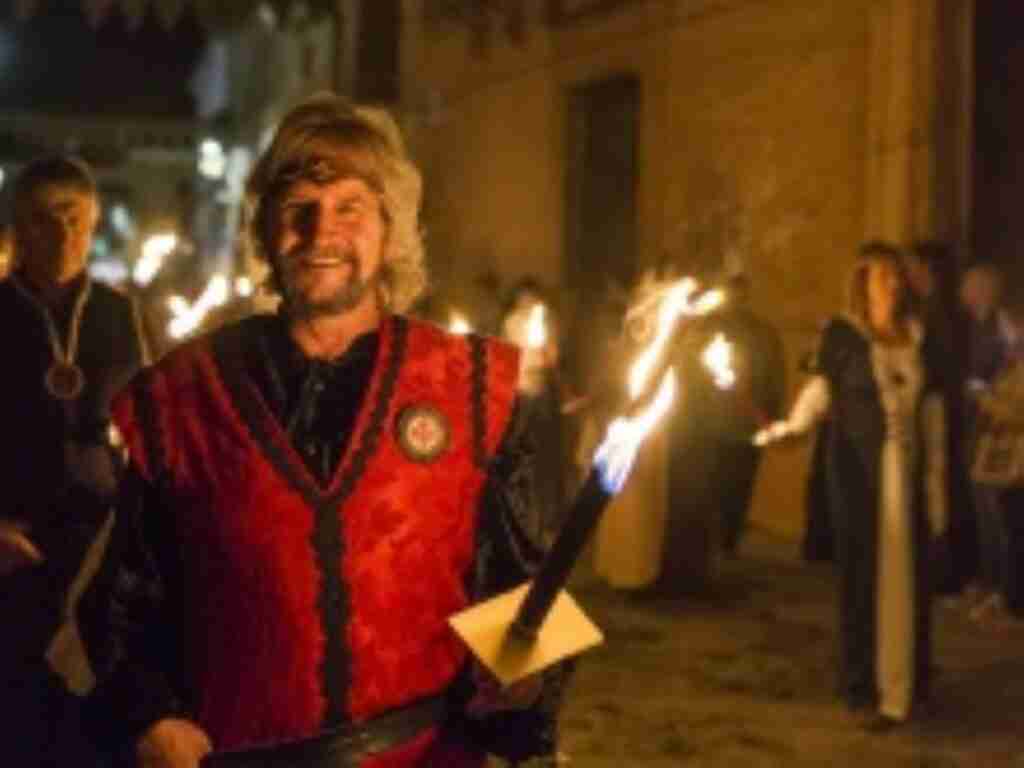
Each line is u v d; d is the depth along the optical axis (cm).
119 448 425
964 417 973
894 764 668
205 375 263
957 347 981
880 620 716
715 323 1035
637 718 726
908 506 711
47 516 418
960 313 992
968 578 982
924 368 723
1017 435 922
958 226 1096
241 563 254
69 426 421
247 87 3738
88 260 434
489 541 269
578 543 232
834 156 1188
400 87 2361
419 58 2272
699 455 991
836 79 1187
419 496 259
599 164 1644
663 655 845
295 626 253
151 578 266
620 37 1547
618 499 982
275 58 3341
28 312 424
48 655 275
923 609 724
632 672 808
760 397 1098
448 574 262
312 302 263
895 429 708
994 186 1104
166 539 265
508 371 270
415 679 260
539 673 259
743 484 1132
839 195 1182
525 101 1812
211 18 2234
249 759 254
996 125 1104
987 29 1102
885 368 707
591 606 975
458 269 2070
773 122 1270
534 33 1775
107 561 266
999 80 1103
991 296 977
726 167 1339
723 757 674
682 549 991
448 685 264
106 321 431
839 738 703
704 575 999
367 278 265
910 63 1098
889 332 715
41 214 424
